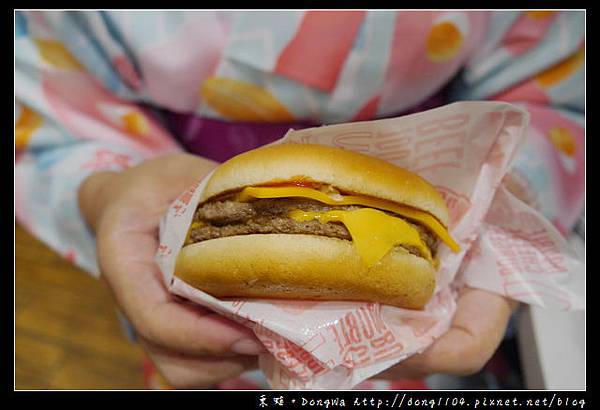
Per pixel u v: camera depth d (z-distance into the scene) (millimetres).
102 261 295
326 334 255
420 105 370
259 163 252
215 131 374
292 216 254
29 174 382
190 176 321
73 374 411
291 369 259
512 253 300
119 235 298
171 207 276
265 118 359
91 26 344
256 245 248
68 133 382
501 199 295
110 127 391
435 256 285
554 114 376
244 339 267
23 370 410
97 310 438
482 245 302
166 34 335
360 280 249
